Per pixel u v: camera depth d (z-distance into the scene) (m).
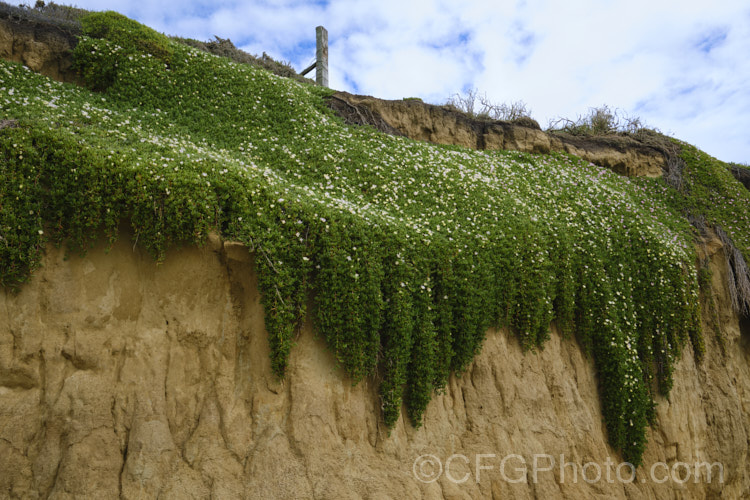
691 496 10.79
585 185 14.07
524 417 9.06
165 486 6.21
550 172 14.44
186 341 6.92
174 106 10.57
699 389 12.08
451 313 8.47
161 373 6.68
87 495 5.88
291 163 10.15
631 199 14.91
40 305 6.26
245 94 11.71
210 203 7.11
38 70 10.05
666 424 10.91
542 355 9.88
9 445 5.77
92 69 10.27
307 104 12.38
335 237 7.63
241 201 7.37
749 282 13.97
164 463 6.30
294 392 7.09
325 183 9.95
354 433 7.34
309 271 7.41
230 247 7.11
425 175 11.38
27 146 6.36
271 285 7.07
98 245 6.64
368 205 9.41
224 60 12.54
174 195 6.84
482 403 8.77
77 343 6.32
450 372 8.68
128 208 6.64
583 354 10.59
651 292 11.70
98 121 8.52
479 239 9.55
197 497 6.26
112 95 10.16
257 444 6.74
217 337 7.09
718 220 15.20
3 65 9.27
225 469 6.50
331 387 7.37
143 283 6.88
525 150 16.03
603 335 10.48
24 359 6.05
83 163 6.55
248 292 7.34
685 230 14.56
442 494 7.61
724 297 13.78
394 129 13.84
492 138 15.76
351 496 6.88
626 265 11.67
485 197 11.19
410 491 7.32
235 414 6.84
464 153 13.83
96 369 6.38
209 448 6.56
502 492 8.23
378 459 7.41
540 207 12.16
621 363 10.30
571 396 9.84
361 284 7.57
